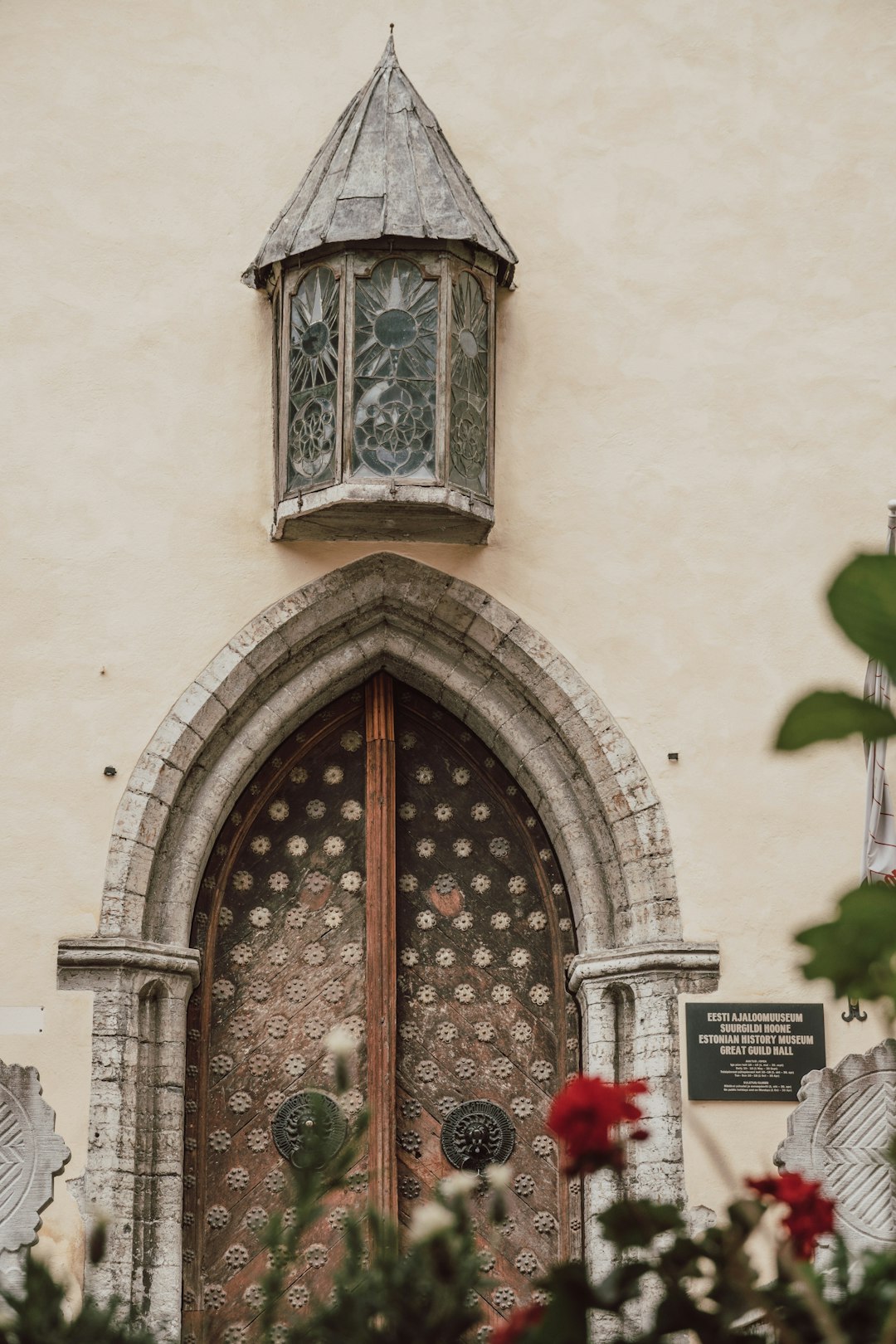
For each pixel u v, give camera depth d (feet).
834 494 29.73
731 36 31.22
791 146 30.89
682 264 30.50
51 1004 27.22
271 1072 28.91
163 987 27.96
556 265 30.45
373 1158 28.30
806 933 11.21
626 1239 14.97
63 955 27.35
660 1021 27.76
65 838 27.91
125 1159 26.81
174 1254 26.99
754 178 30.81
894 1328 13.91
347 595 29.25
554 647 29.12
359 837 30.01
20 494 29.14
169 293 30.04
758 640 29.14
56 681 28.53
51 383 29.60
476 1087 29.09
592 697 28.91
